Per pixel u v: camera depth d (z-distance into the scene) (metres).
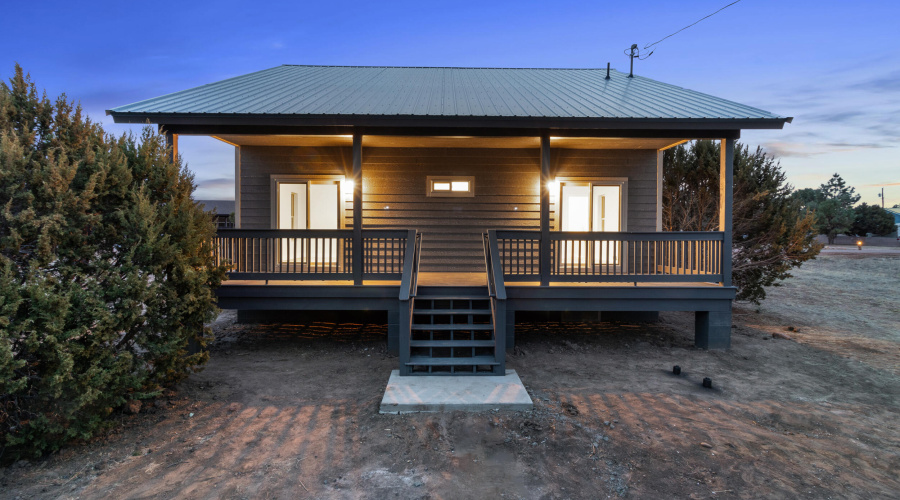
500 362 6.11
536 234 7.56
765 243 11.43
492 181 9.77
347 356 7.45
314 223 9.76
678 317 10.73
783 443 4.44
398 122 7.13
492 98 8.75
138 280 4.41
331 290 7.42
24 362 3.58
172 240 5.14
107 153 4.62
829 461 4.12
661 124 7.16
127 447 4.30
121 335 4.79
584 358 7.32
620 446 4.32
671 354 7.58
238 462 4.03
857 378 6.46
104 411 4.37
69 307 4.01
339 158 9.59
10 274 3.77
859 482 3.78
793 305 13.18
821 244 10.91
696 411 5.20
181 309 5.04
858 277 18.11
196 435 4.55
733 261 11.54
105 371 4.18
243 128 7.36
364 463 4.02
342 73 11.50
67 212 4.22
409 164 9.73
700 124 7.11
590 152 9.77
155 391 4.93
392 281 7.88
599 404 5.35
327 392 5.76
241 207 9.62
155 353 4.78
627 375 6.46
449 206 9.76
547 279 7.57
